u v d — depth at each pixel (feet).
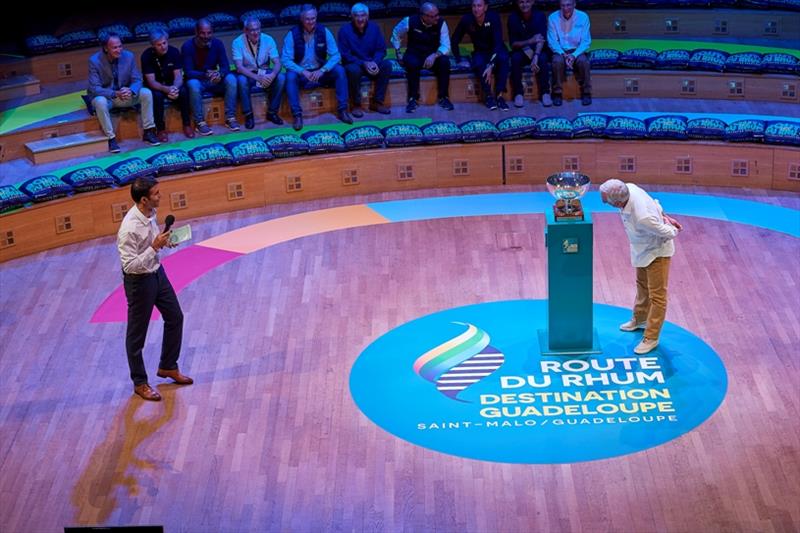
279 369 44.04
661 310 43.21
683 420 39.75
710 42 68.23
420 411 41.04
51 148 58.90
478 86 64.39
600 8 69.00
